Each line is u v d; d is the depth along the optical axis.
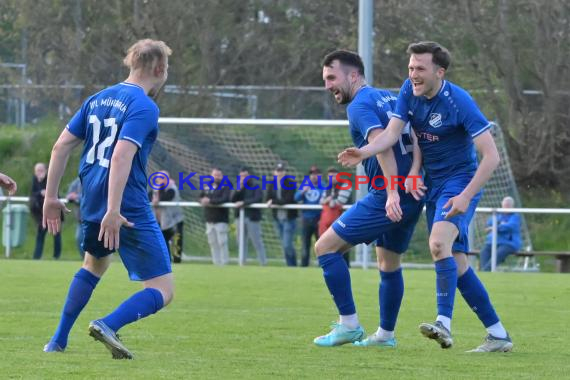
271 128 65.69
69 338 20.81
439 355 19.31
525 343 21.45
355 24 89.06
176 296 31.81
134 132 16.97
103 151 17.45
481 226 61.09
